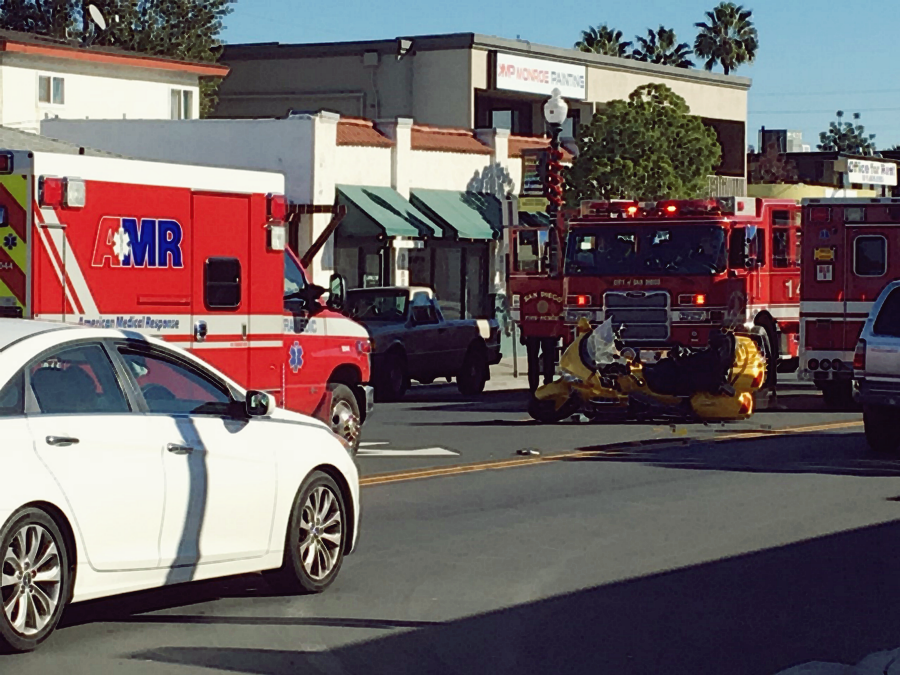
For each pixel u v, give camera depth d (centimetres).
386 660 794
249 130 3494
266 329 1417
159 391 880
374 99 4703
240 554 901
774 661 801
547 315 2544
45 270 1206
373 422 2117
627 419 2134
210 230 1353
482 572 1034
